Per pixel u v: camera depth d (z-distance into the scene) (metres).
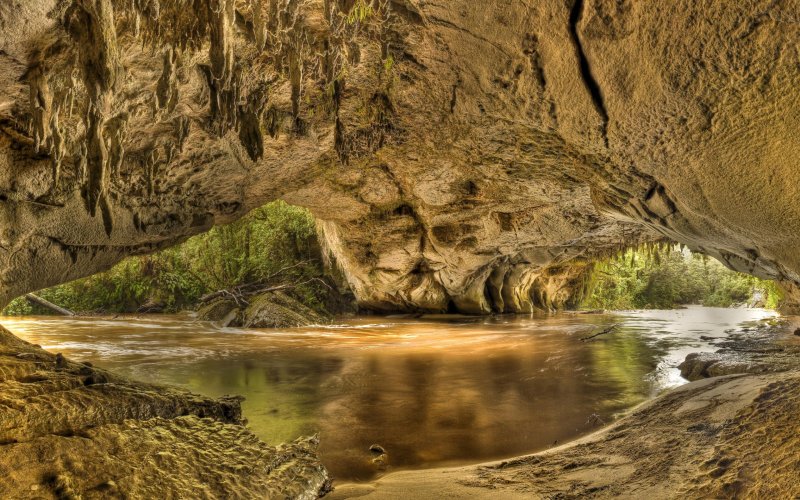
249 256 17.69
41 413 3.01
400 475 3.63
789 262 4.21
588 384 6.46
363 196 9.77
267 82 4.67
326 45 3.98
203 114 4.92
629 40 3.31
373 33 4.02
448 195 9.20
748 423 3.39
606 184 5.69
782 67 2.92
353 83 5.09
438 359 8.45
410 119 5.72
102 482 2.69
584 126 4.34
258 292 15.90
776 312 19.72
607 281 23.33
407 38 4.17
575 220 10.52
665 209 5.18
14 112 3.96
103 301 17.05
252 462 3.33
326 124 5.99
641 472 3.17
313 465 3.52
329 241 15.27
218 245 17.62
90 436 3.01
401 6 3.78
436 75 4.66
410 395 5.96
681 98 3.48
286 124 5.71
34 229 4.94
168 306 17.23
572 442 4.20
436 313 16.95
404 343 10.40
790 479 2.58
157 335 11.55
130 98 4.10
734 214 4.16
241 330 12.73
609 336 11.39
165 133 5.08
